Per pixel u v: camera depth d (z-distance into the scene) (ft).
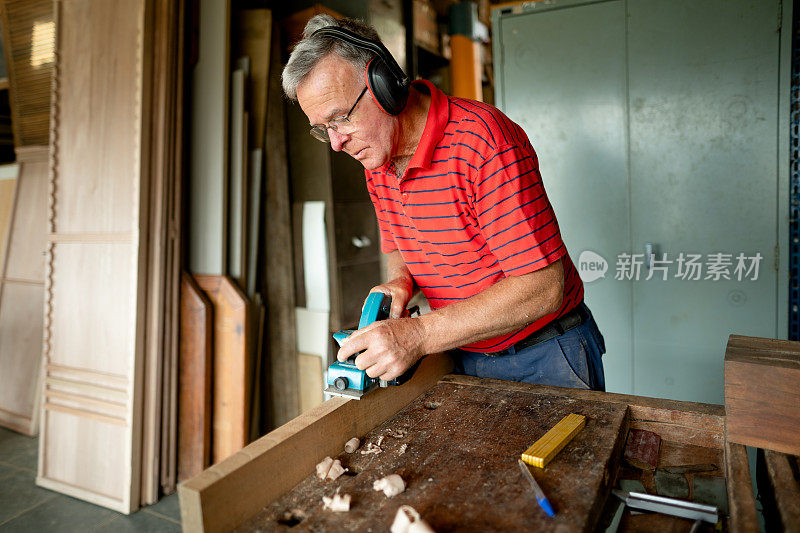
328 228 8.28
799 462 2.63
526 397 3.47
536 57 6.64
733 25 5.68
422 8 9.67
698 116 5.94
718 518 2.44
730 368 2.79
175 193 7.08
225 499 2.24
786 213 5.66
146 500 6.75
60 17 7.63
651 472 2.88
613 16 6.21
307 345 8.34
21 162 9.83
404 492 2.48
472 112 3.22
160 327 6.88
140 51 6.71
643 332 6.52
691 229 6.12
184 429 7.24
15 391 9.07
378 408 3.22
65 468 7.13
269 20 8.04
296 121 8.51
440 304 4.20
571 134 6.57
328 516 2.35
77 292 7.28
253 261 7.97
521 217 3.05
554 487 2.42
